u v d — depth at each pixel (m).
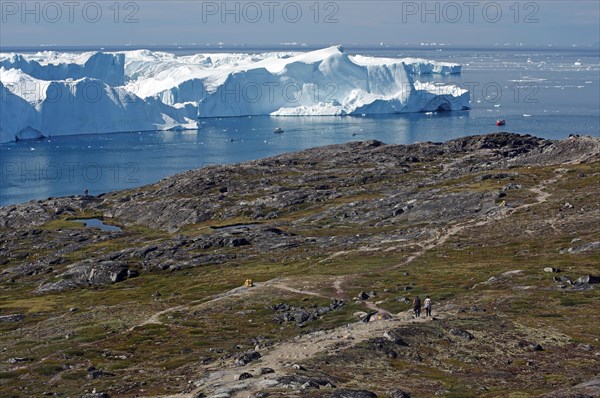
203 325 132.75
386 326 108.25
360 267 172.75
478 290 137.38
